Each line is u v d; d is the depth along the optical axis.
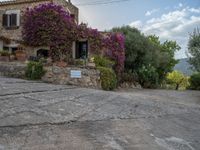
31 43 20.70
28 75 16.64
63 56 19.89
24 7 23.64
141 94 16.92
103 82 16.97
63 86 14.23
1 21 24.25
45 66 16.52
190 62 27.36
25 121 6.71
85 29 20.45
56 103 8.95
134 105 10.45
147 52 27.53
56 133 6.18
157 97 15.92
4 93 9.59
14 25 23.75
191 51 27.33
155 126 7.70
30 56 19.48
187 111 10.91
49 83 15.60
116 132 6.70
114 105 9.88
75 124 6.96
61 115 7.57
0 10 24.31
